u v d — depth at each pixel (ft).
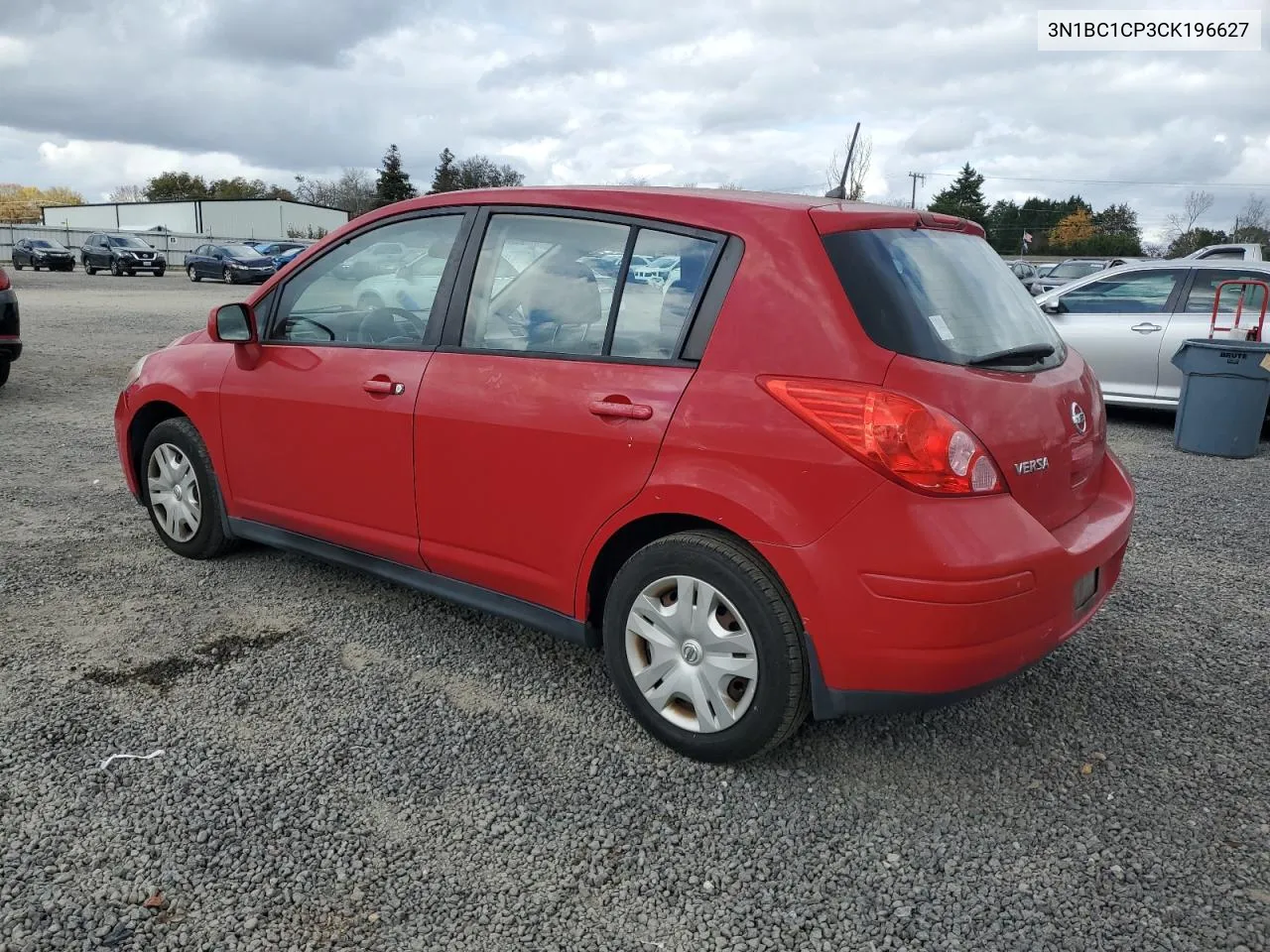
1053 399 9.63
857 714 8.99
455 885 8.03
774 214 9.36
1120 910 7.84
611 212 10.28
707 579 9.27
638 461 9.49
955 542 8.21
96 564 15.11
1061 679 11.90
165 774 9.45
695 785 9.48
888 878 8.21
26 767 9.48
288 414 12.85
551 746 10.16
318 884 7.98
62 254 131.44
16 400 30.07
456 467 11.03
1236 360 24.81
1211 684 11.85
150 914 7.57
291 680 11.46
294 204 232.32
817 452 8.51
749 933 7.56
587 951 7.35
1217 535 18.19
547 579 10.57
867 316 8.69
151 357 15.58
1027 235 250.16
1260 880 8.22
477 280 11.22
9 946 7.16
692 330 9.42
